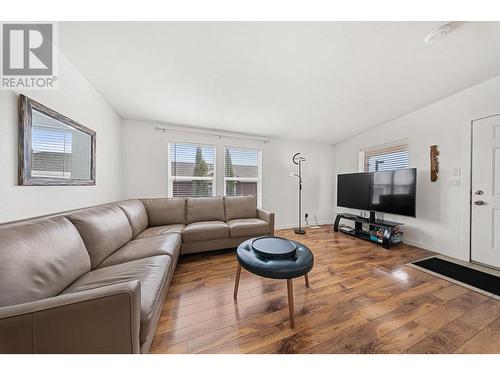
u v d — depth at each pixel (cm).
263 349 110
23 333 66
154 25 137
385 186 301
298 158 391
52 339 68
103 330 71
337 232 376
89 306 70
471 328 127
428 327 128
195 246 244
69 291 102
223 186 357
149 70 186
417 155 290
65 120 157
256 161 388
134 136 301
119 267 131
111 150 255
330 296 163
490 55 179
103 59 168
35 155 129
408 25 145
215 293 168
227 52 167
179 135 327
